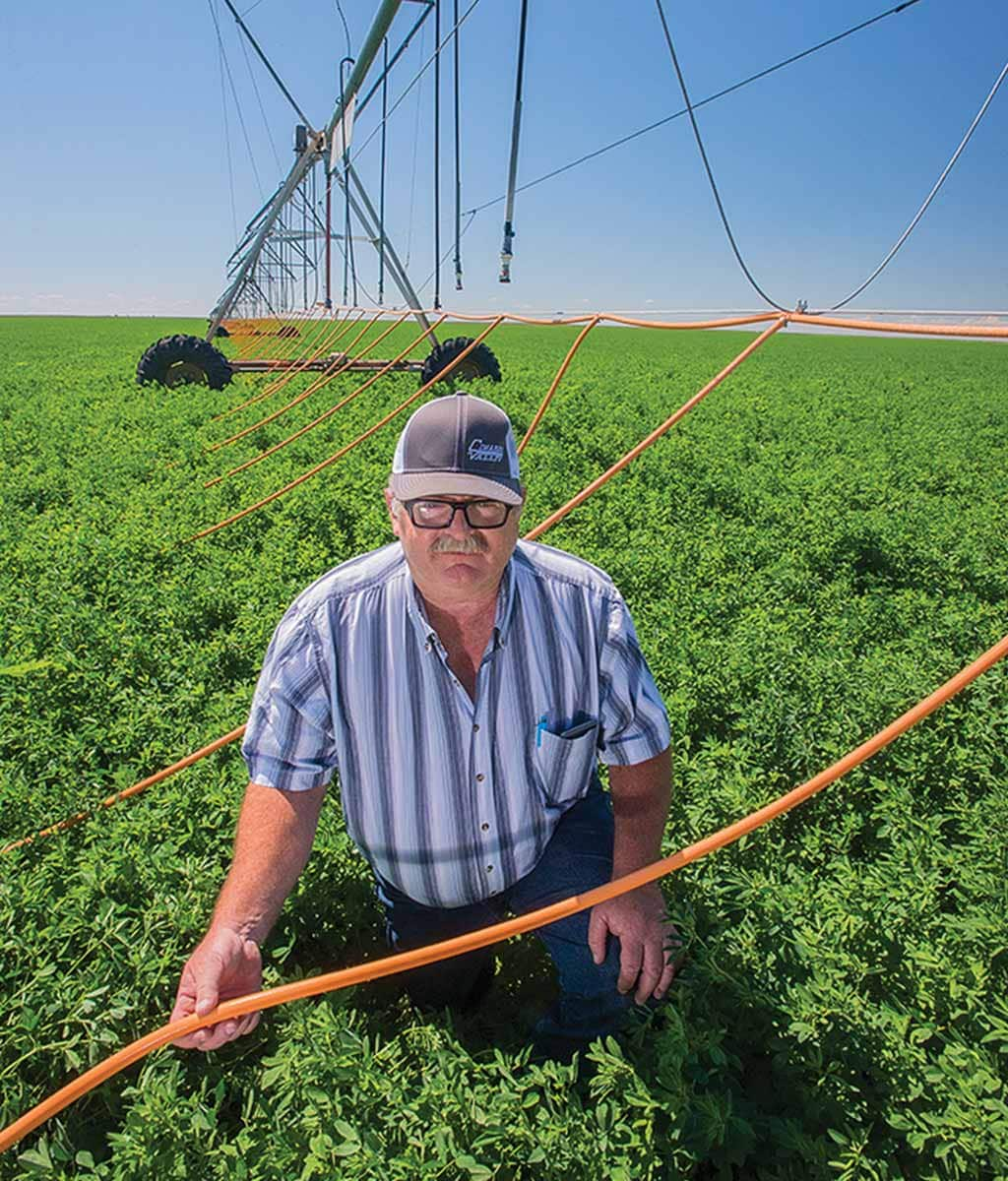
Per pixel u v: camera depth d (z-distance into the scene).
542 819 1.28
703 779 1.71
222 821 1.67
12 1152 1.13
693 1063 1.14
